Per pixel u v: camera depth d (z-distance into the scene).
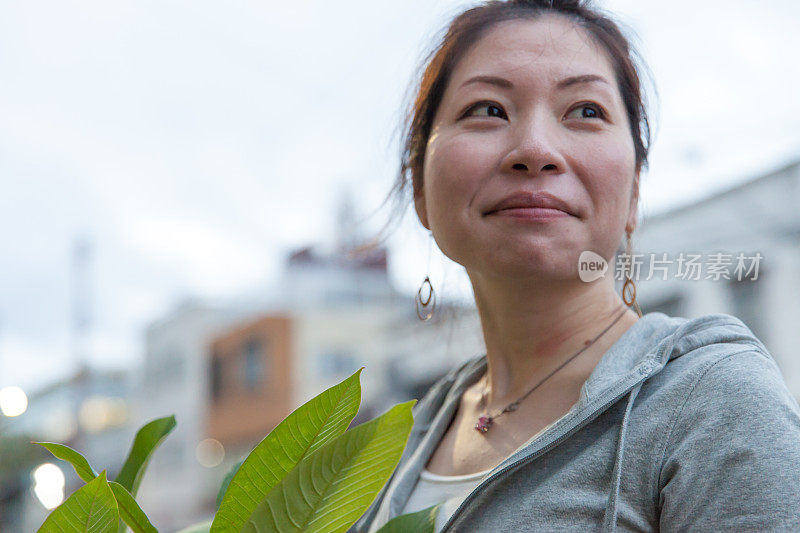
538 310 0.93
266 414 11.91
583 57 0.92
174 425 0.95
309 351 11.46
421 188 1.12
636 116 0.99
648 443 0.75
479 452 0.95
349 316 10.76
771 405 0.71
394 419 0.70
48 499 2.04
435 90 1.02
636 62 1.02
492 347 1.01
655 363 0.79
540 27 0.95
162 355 13.21
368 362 9.63
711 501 0.69
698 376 0.76
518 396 0.96
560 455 0.80
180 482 12.66
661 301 4.98
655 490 0.74
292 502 0.70
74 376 8.92
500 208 0.88
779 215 4.09
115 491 0.75
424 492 0.97
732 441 0.70
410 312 8.56
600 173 0.88
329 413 0.74
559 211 0.87
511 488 0.80
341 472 0.70
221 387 12.60
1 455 6.40
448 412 1.06
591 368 0.91
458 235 0.91
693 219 4.10
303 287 8.37
